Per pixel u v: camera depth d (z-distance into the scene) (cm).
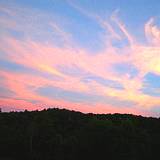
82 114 13788
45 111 13525
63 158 9856
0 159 9731
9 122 12100
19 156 10112
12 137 10562
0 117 12556
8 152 10262
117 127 10331
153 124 12094
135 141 9962
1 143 10375
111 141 9825
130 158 9462
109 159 9694
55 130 11481
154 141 10031
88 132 10381
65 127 11969
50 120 12462
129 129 10469
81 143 10050
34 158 9925
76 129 11600
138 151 9638
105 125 10488
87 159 9919
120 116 13325
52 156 9931
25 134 10688
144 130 10900
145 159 9644
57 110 13938
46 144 10275
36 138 10706
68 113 13625
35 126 11462
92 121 10962
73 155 9906
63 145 10100
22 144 10319
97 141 9956
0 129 11088
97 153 9875
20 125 11825
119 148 9650
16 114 13025
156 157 9775
